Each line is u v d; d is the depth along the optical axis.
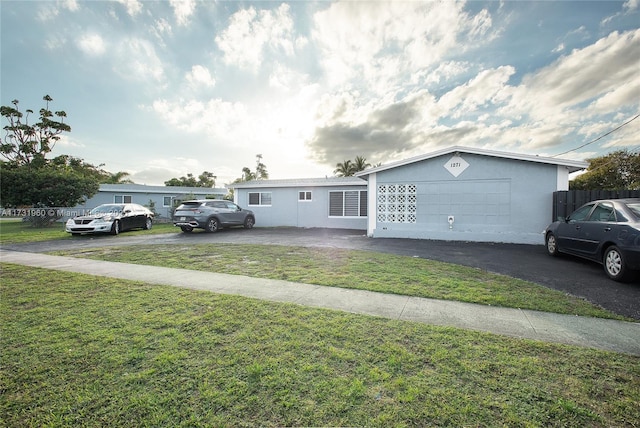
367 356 2.83
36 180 19.39
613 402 2.17
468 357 2.81
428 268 6.64
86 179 21.42
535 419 1.99
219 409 2.12
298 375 2.52
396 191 12.30
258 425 1.96
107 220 13.87
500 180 10.84
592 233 6.22
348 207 17.19
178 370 2.62
